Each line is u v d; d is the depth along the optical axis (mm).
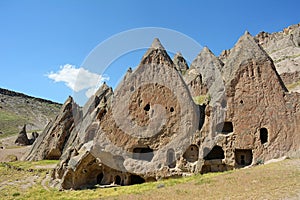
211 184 24062
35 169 44094
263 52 34656
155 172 31219
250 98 32812
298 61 71938
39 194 30609
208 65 47156
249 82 33344
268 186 20734
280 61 75250
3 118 124312
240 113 32500
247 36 36906
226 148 31766
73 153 34156
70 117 56812
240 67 33938
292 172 24188
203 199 19562
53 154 54469
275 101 32438
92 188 31453
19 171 44312
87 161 32531
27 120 130750
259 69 33656
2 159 60000
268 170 26062
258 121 32094
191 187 24094
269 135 31641
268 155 31141
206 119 32750
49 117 147375
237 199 18516
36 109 157500
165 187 25875
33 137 85625
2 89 165875
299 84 58031
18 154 64500
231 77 33781
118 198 23312
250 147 31609
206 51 51938
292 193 18406
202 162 30953
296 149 30781
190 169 31250
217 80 35312
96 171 34188
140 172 31359
